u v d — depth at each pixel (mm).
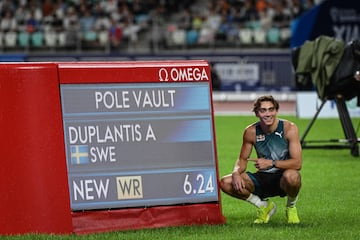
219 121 59938
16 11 91438
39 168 20328
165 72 21453
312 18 57875
